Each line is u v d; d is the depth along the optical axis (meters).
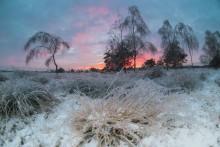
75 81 6.44
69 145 2.83
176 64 22.67
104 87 5.82
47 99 4.48
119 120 3.00
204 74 10.61
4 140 3.16
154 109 3.33
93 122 2.91
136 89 3.70
